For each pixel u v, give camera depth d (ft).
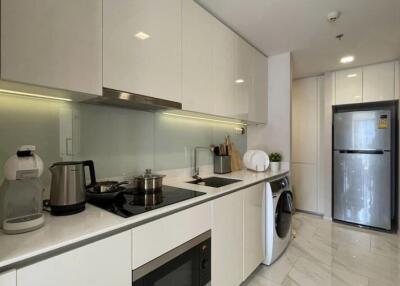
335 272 6.92
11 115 3.60
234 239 5.61
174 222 3.93
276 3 5.84
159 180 5.05
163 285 3.74
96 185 4.29
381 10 6.15
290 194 8.71
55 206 3.37
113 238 3.01
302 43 8.23
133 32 4.16
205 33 5.92
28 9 2.87
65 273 2.55
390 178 10.00
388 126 9.95
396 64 10.02
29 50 2.88
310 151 12.63
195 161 7.35
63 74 3.21
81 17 3.42
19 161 3.06
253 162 8.63
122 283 3.11
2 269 2.16
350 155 10.83
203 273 4.57
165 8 4.80
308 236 9.55
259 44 8.29
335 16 6.27
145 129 5.78
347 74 11.13
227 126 8.96
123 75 4.00
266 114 9.38
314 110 12.50
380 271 6.97
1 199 3.01
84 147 4.55
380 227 10.16
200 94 5.74
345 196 11.00
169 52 4.88
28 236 2.63
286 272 6.92
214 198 4.94
